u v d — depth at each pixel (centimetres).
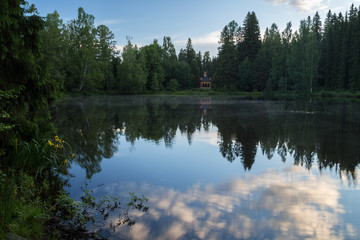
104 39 5359
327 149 895
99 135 1134
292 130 1270
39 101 556
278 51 5941
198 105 2891
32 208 371
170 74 7581
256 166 710
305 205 469
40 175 536
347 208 457
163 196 502
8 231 299
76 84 4616
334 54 5212
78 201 456
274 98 4028
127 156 800
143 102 3394
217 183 580
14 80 507
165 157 797
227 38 6625
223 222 403
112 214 419
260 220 412
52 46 2116
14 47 486
